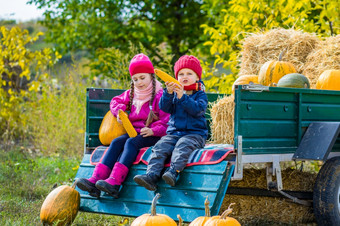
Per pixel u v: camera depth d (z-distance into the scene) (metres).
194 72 4.84
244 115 4.26
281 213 5.22
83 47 16.20
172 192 4.32
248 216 5.29
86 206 4.75
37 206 5.68
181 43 16.39
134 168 4.66
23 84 12.35
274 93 4.49
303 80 5.21
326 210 4.55
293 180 5.14
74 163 8.53
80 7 15.93
